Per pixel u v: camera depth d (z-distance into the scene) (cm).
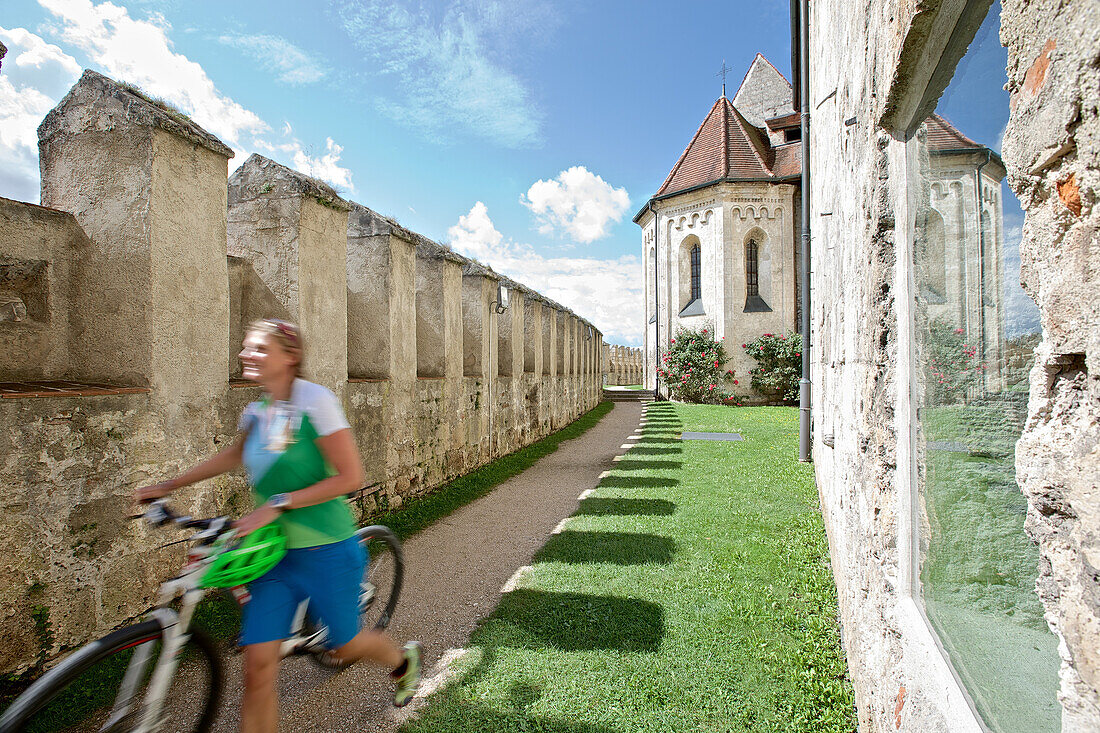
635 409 2134
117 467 354
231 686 305
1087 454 86
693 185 2395
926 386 178
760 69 2881
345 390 582
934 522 171
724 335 2308
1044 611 103
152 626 211
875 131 213
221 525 223
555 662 319
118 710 204
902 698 175
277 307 536
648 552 500
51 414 318
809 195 946
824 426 564
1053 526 98
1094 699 84
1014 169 107
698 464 923
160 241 385
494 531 588
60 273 389
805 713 272
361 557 247
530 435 1230
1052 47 90
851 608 296
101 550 343
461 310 855
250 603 223
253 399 462
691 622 365
